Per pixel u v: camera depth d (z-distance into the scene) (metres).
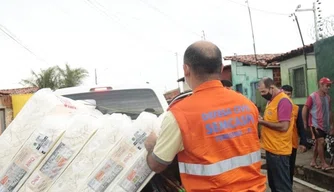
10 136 2.21
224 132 1.95
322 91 7.00
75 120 2.21
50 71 35.81
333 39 7.65
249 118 2.07
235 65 19.69
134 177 2.12
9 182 2.15
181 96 2.33
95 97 4.68
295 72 12.53
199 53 2.02
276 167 4.43
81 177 2.14
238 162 1.96
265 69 17.27
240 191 1.93
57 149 2.16
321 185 6.46
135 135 2.16
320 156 6.91
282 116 4.31
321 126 6.93
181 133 1.89
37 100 2.27
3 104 18.72
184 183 1.96
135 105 4.70
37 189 2.13
